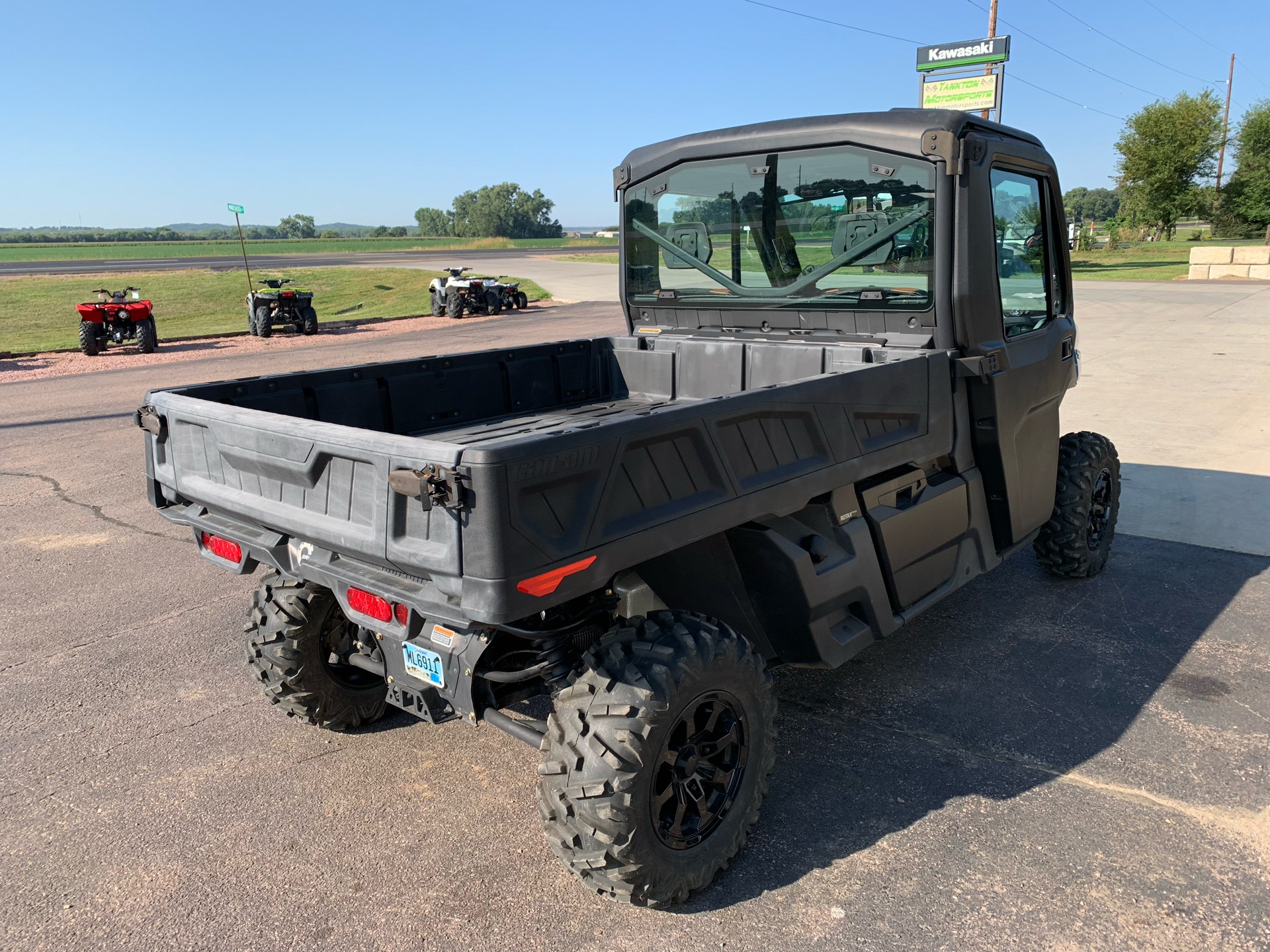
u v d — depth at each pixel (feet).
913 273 11.17
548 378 13.85
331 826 9.11
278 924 7.67
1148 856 8.34
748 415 8.07
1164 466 22.24
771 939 7.38
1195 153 142.41
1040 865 8.25
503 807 9.43
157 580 16.35
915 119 10.68
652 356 14.12
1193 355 40.11
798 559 8.68
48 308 88.94
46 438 29.35
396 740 10.88
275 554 8.25
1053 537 14.69
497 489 6.02
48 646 13.56
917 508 10.78
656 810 7.32
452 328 65.77
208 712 11.57
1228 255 89.92
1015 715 11.03
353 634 10.55
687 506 7.52
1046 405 13.30
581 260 171.01
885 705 11.36
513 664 8.38
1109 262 129.49
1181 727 10.66
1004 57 95.50
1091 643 13.00
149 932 7.59
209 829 9.08
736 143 12.14
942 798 9.34
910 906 7.73
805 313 12.47
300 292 63.00
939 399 11.02
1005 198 11.73
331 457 7.28
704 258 13.29
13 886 8.22
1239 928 7.41
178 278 121.60
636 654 7.38
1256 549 16.63
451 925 7.63
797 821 8.98
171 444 9.37
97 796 9.69
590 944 7.37
